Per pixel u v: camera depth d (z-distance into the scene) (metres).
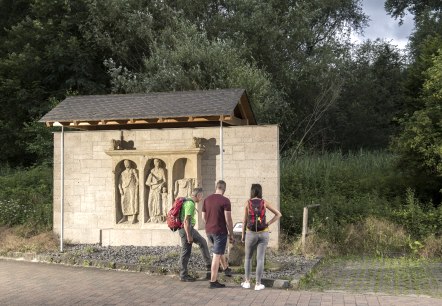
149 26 25.06
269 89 23.83
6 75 24.64
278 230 13.09
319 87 27.62
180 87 22.70
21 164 24.02
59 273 10.88
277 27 26.73
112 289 9.24
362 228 14.38
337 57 28.27
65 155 14.63
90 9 25.27
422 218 14.25
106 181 14.31
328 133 28.72
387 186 17.22
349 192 17.23
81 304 8.20
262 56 26.78
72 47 24.36
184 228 9.74
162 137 13.95
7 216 16.53
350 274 10.68
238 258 10.71
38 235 14.85
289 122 26.09
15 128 24.25
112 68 24.17
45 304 8.23
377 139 28.61
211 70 22.89
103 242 13.97
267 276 9.80
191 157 13.41
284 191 17.31
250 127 13.34
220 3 27.78
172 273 10.59
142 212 13.80
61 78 26.09
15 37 25.47
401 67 31.58
